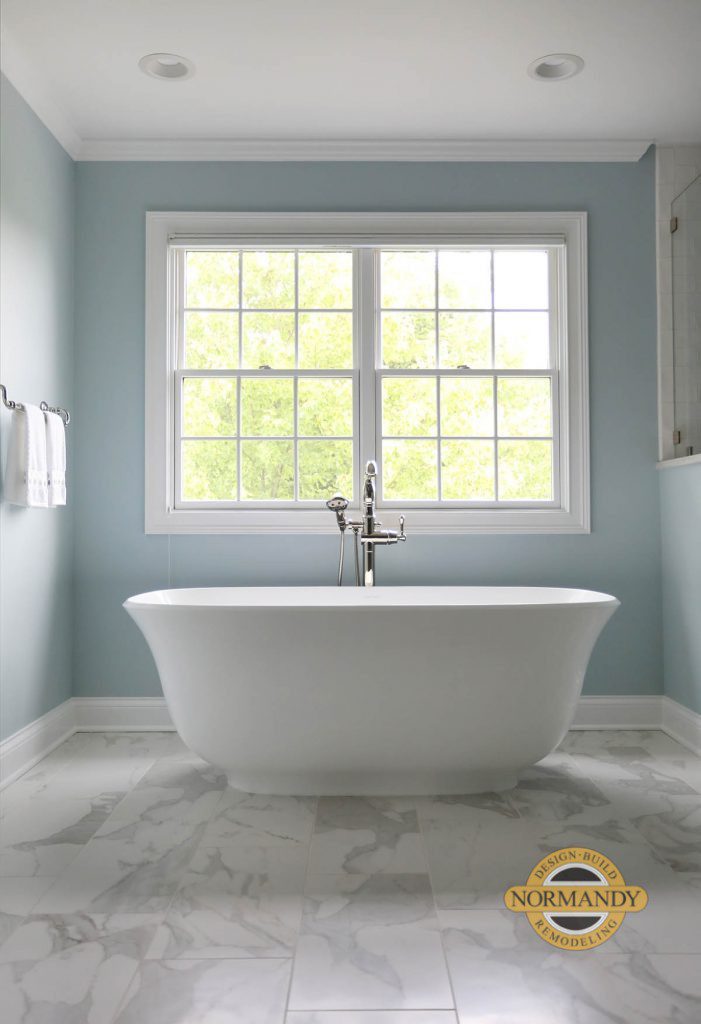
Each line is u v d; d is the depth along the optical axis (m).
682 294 3.82
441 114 3.63
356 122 3.70
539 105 3.56
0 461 3.06
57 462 3.29
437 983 1.71
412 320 4.34
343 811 2.75
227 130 3.77
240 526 3.85
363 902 2.09
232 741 2.84
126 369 3.87
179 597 3.46
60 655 3.69
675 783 3.04
